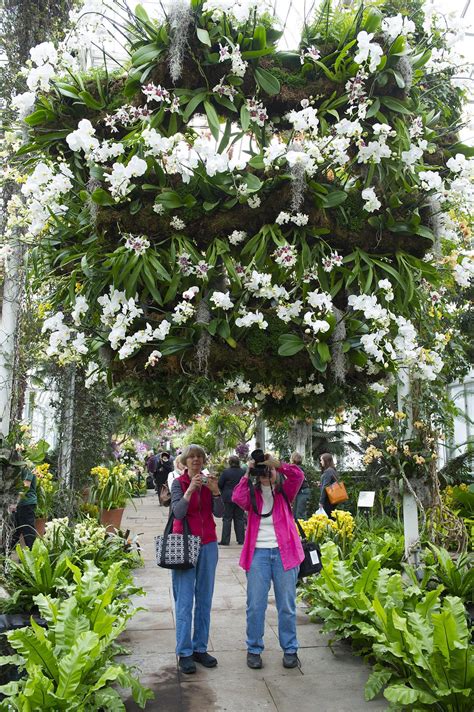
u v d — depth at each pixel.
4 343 3.70
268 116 2.61
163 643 3.61
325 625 3.50
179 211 2.47
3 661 2.55
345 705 2.76
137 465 15.29
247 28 2.47
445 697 2.39
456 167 2.63
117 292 2.47
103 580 3.54
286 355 2.48
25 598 3.46
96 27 2.51
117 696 2.47
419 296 2.79
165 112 2.49
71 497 6.40
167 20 2.38
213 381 2.53
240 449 8.36
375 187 2.62
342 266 2.63
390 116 2.59
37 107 2.75
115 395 2.64
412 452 3.81
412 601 3.19
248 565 3.28
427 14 2.73
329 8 2.53
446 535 3.91
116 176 2.28
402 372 3.73
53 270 2.91
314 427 9.72
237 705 2.76
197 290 2.40
